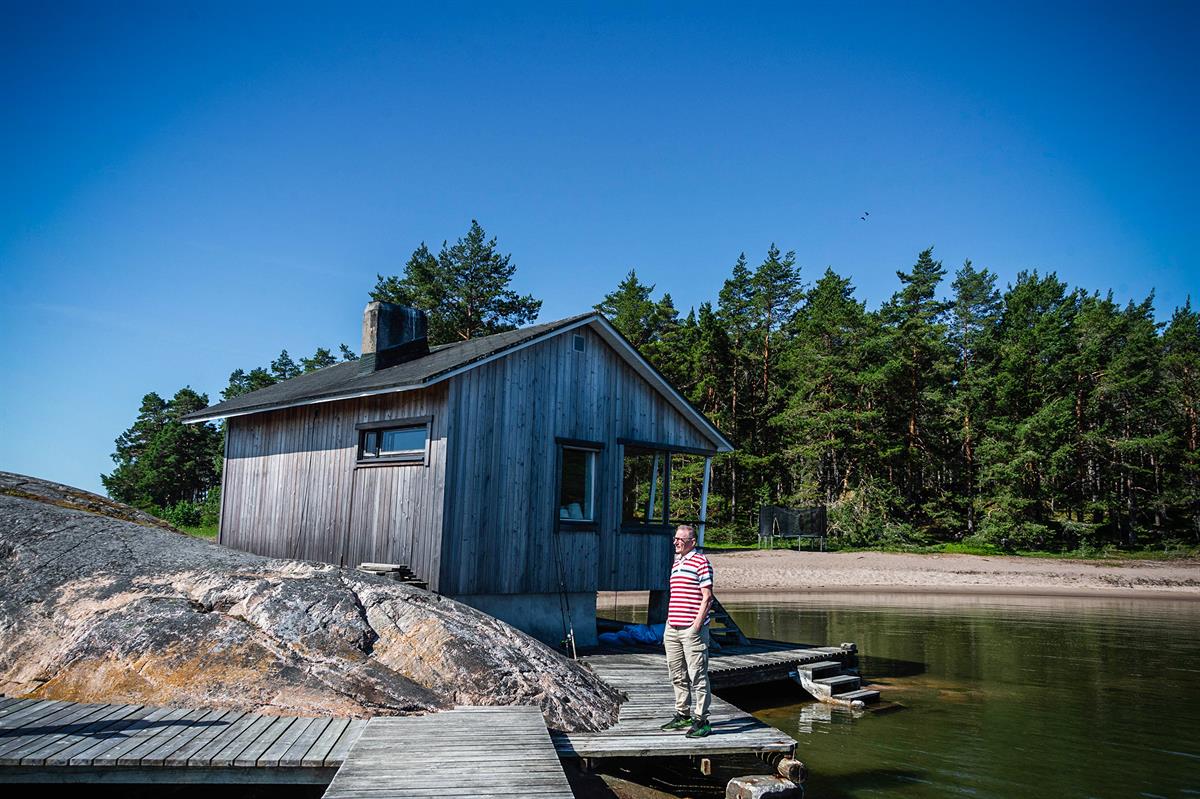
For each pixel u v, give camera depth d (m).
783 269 63.41
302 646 8.53
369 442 14.01
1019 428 50.44
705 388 52.88
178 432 81.94
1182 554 48.25
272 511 16.11
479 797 5.21
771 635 21.39
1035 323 63.44
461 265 53.69
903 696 14.23
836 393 52.62
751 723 8.16
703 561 7.96
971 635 22.92
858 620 26.08
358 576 10.10
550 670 8.93
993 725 12.20
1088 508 51.97
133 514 14.16
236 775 6.14
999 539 49.16
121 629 8.65
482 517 12.48
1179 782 9.45
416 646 8.73
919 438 53.22
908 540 49.41
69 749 6.15
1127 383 52.03
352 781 5.50
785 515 46.31
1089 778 9.54
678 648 7.89
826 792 8.69
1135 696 14.77
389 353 15.69
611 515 14.59
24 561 10.18
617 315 61.81
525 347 13.35
